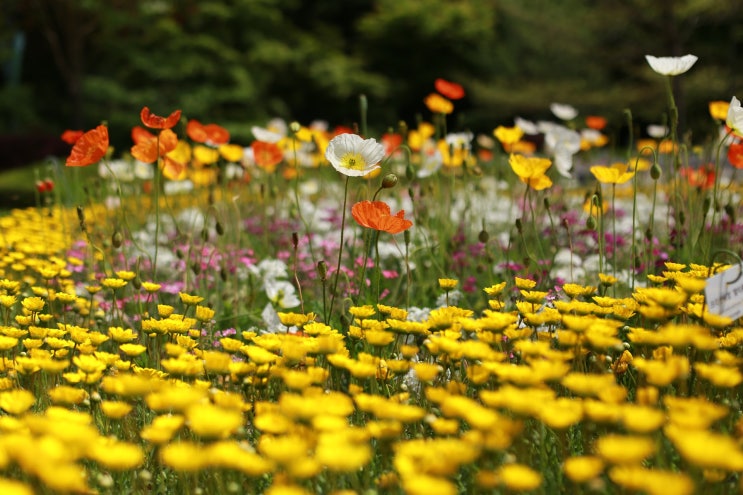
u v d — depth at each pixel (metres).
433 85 22.02
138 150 3.19
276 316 3.14
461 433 2.04
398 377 2.28
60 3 18.20
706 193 4.05
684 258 3.58
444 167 5.59
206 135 4.16
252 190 5.33
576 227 4.80
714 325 2.09
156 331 2.34
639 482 1.39
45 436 1.57
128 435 1.98
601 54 16.89
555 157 3.83
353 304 3.35
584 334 2.03
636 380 2.28
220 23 20.17
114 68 20.16
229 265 4.10
